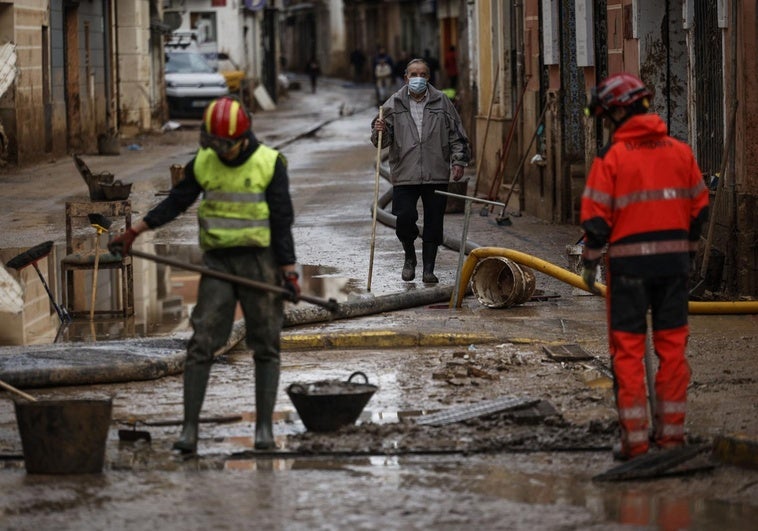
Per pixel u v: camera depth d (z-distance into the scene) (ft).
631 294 30.91
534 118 86.38
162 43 198.18
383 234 77.71
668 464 29.76
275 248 32.53
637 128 31.09
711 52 57.52
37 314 56.24
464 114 133.28
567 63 79.77
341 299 54.29
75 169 126.21
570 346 44.14
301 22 461.37
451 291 55.26
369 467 30.76
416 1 300.61
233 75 232.73
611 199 30.91
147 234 79.82
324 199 97.30
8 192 103.04
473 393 38.47
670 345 31.48
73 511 27.20
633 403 30.81
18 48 126.11
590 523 26.12
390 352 45.37
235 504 27.55
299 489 28.73
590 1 73.15
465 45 132.67
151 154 147.23
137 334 51.88
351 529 25.73
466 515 26.66
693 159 31.53
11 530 25.91
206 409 37.27
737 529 25.76
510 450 32.14
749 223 51.62
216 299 32.35
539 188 85.20
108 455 32.22
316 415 33.81
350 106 257.96
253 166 32.22
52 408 30.19
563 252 68.03
